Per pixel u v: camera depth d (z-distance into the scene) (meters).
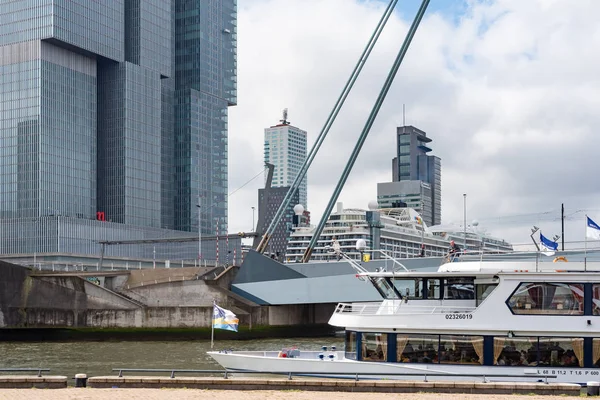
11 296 96.12
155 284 98.75
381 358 40.66
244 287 99.69
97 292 97.38
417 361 40.00
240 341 91.12
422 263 85.38
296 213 107.81
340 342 87.88
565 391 34.78
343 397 33.56
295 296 97.06
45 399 32.22
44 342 92.38
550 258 63.62
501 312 39.22
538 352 38.81
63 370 59.28
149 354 73.31
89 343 89.88
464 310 40.09
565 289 39.00
